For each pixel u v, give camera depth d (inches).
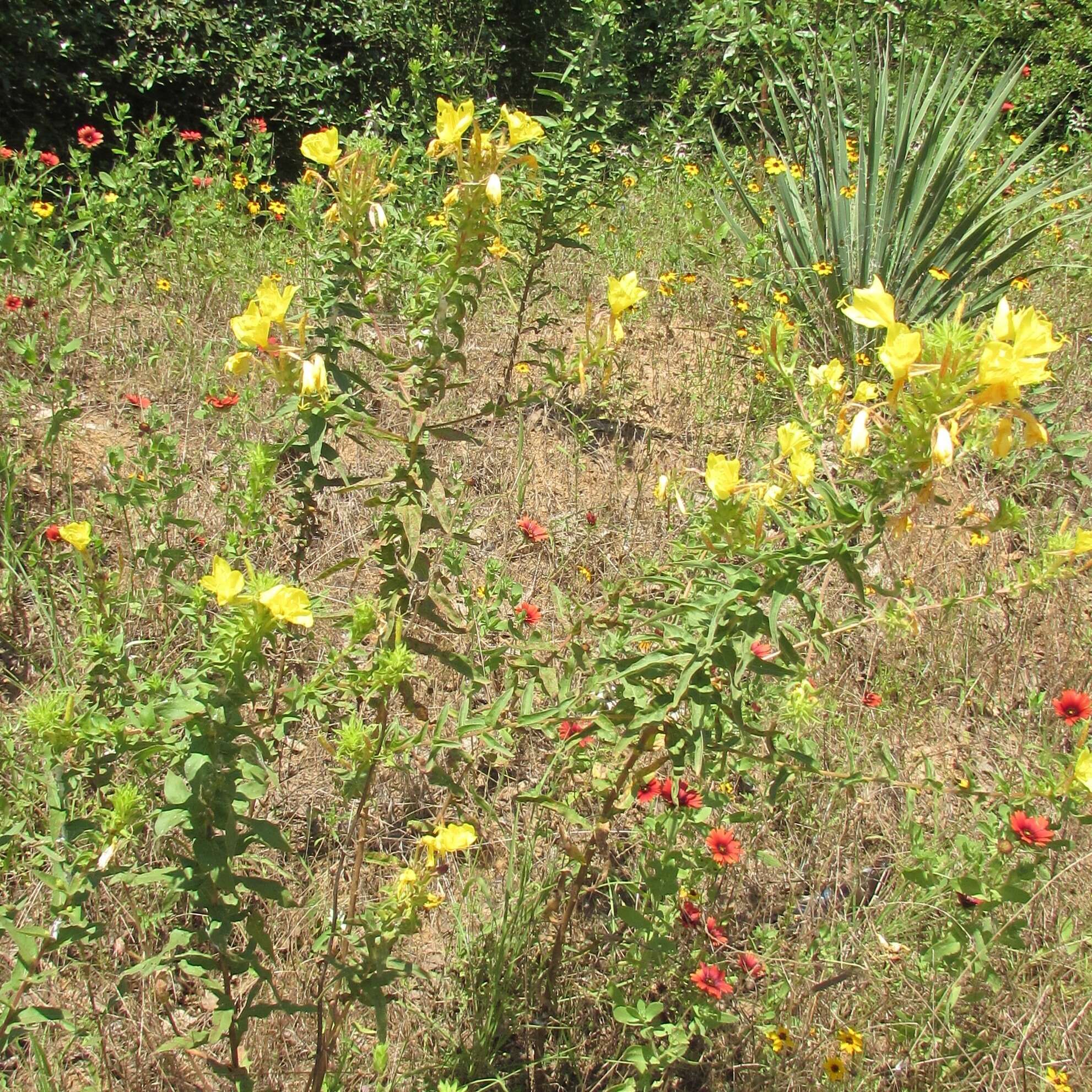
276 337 62.0
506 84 349.4
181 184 221.5
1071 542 91.6
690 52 366.9
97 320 166.7
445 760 98.0
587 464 151.0
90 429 139.3
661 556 125.7
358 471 136.9
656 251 226.7
